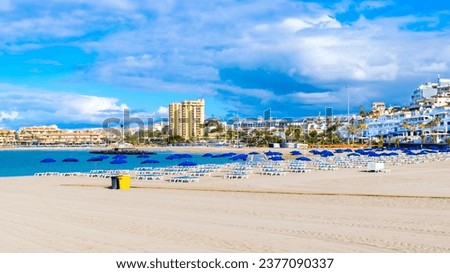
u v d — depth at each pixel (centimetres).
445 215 1875
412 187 3072
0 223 1722
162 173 4469
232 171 4359
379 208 2105
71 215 1941
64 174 4575
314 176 4053
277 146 13862
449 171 4531
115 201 2481
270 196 2638
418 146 12888
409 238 1420
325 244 1340
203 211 2061
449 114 14162
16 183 3712
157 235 1477
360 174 4231
